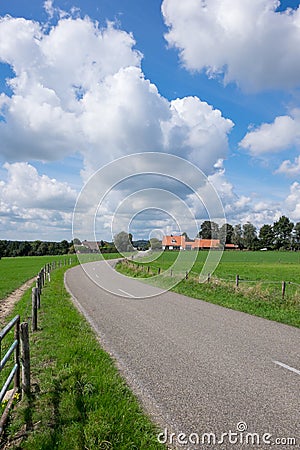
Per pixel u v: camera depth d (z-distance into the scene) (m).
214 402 5.32
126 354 7.79
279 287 22.36
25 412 4.86
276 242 120.31
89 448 4.04
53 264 42.72
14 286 23.36
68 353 7.50
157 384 6.04
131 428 4.47
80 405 5.02
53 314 12.27
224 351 7.98
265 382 6.12
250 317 12.11
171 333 9.73
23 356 5.52
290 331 9.98
